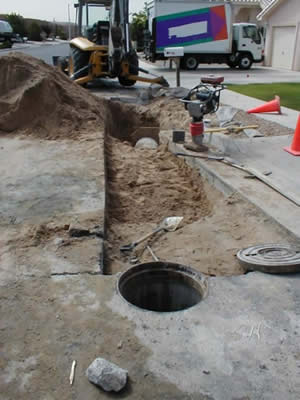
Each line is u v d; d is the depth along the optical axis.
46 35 67.44
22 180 5.39
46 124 7.78
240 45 22.75
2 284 3.21
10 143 7.09
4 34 42.59
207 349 2.57
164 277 3.47
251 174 5.51
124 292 3.28
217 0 21.89
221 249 4.02
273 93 13.24
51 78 8.52
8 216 4.36
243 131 7.74
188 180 6.16
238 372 2.40
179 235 4.38
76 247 3.76
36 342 2.62
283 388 2.30
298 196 4.74
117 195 5.44
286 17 23.22
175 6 21.08
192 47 22.14
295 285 3.25
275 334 2.71
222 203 5.02
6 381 2.33
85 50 14.06
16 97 7.89
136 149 7.70
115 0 12.94
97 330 2.72
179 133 7.21
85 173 5.62
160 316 2.87
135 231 4.53
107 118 9.33
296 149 6.49
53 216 4.34
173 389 2.28
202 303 3.01
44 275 3.33
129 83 15.85
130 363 2.46
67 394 2.25
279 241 3.99
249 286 3.23
